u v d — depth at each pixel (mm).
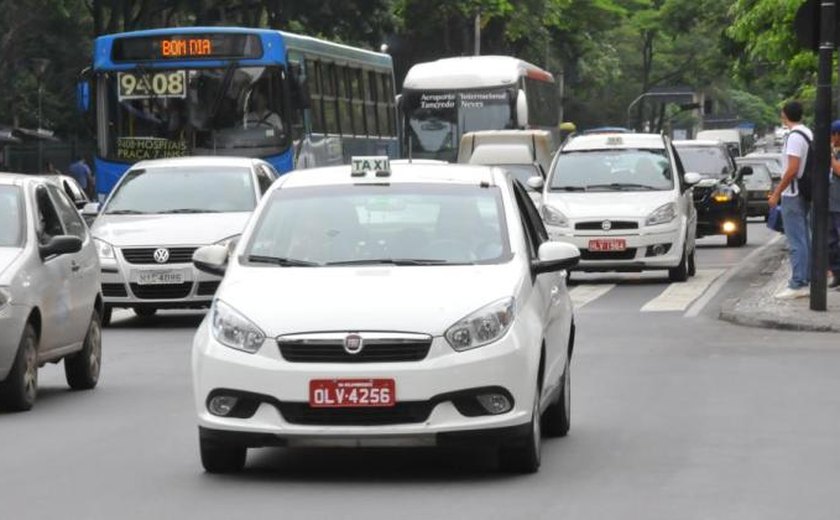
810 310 42906
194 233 45000
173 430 27016
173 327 46219
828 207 42375
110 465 23688
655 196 58344
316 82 70125
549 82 108438
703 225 82125
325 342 21547
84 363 32750
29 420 28562
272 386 21516
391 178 25016
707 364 35031
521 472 22547
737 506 20234
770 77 102875
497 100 95938
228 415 21828
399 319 21641
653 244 57656
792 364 34781
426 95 96562
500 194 24781
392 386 21391
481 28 141500
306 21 116250
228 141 64375
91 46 121188
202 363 21984
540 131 86562
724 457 23719
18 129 120750
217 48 64688
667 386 31641
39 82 117938
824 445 24688
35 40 118500
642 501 20594
